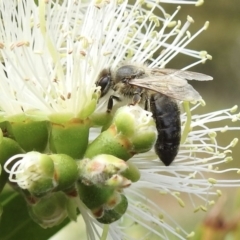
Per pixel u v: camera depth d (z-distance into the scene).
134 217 0.15
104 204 0.13
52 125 0.13
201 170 0.15
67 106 0.13
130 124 0.13
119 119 0.13
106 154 0.13
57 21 0.14
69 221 0.15
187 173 0.16
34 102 0.13
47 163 0.13
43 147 0.14
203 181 0.15
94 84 0.14
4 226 0.14
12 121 0.13
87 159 0.13
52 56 0.14
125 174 0.14
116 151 0.13
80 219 0.19
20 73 0.14
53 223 0.14
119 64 0.14
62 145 0.13
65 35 0.14
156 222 0.15
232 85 0.48
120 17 0.14
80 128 0.13
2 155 0.13
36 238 0.14
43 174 0.13
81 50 0.14
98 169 0.13
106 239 0.14
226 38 0.48
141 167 0.14
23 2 0.14
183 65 0.27
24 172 0.13
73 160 0.13
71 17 0.14
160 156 0.14
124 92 0.14
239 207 0.15
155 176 0.15
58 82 0.14
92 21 0.14
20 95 0.14
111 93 0.14
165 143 0.14
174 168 0.15
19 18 0.14
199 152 0.15
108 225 0.14
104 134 0.13
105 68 0.14
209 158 0.15
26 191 0.14
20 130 0.13
